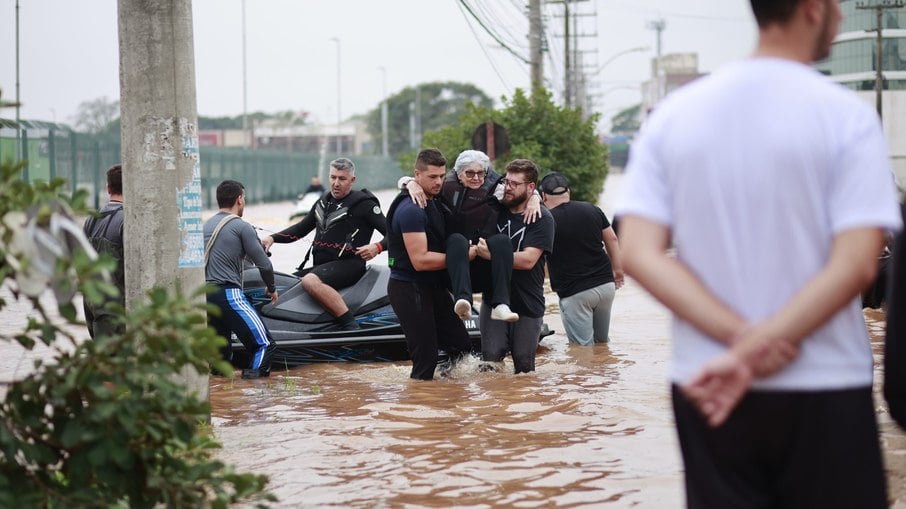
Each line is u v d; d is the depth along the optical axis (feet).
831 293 14.89
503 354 53.16
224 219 54.03
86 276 20.63
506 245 50.19
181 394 22.80
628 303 87.51
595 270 62.85
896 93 355.77
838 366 15.52
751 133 15.60
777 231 15.46
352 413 43.37
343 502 30.22
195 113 40.45
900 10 355.56
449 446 36.96
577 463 34.32
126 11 39.58
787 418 15.55
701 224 15.76
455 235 49.85
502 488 31.50
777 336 14.97
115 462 22.21
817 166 15.39
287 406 45.32
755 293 15.51
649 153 16.33
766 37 16.39
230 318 53.47
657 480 32.12
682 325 16.12
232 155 325.21
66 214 21.70
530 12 171.63
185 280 40.04
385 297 60.49
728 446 15.98
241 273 54.75
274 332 57.62
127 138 39.96
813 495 15.67
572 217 62.54
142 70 39.55
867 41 359.66
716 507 16.10
